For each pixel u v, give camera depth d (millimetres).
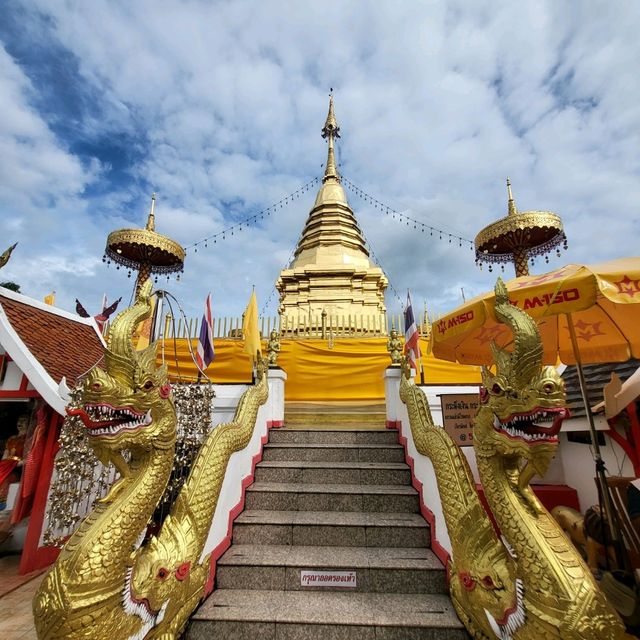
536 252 12906
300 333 13336
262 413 6586
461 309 4750
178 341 11164
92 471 4523
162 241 12750
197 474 3805
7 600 4223
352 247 19703
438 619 3438
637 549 3979
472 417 6398
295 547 4512
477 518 3363
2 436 5625
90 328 7215
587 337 5703
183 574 3172
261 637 3375
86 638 2422
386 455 6254
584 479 5809
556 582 2553
